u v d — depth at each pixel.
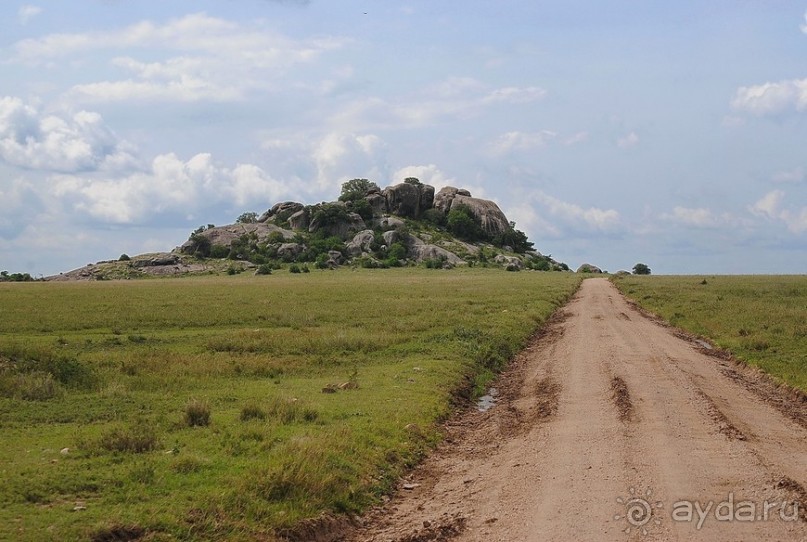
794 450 13.38
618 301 53.44
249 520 9.52
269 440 12.91
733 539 8.82
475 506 10.74
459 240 162.38
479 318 36.41
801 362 23.05
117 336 31.30
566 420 15.80
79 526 8.74
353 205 161.12
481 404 19.33
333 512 10.32
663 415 15.82
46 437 13.61
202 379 20.58
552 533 9.23
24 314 39.72
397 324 33.88
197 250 141.88
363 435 13.70
